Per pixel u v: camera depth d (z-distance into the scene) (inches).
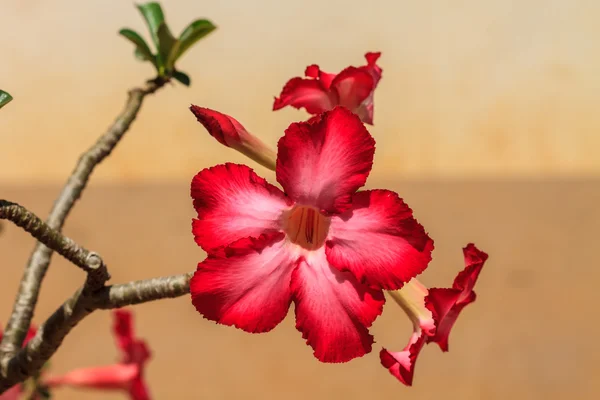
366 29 104.2
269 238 25.5
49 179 99.4
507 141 100.3
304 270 25.5
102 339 70.9
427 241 25.2
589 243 81.2
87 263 26.5
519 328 72.4
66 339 70.6
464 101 102.0
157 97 99.7
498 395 67.6
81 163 29.3
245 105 100.8
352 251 25.3
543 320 73.4
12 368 27.5
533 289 76.2
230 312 25.3
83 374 36.4
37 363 27.4
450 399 67.5
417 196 92.7
